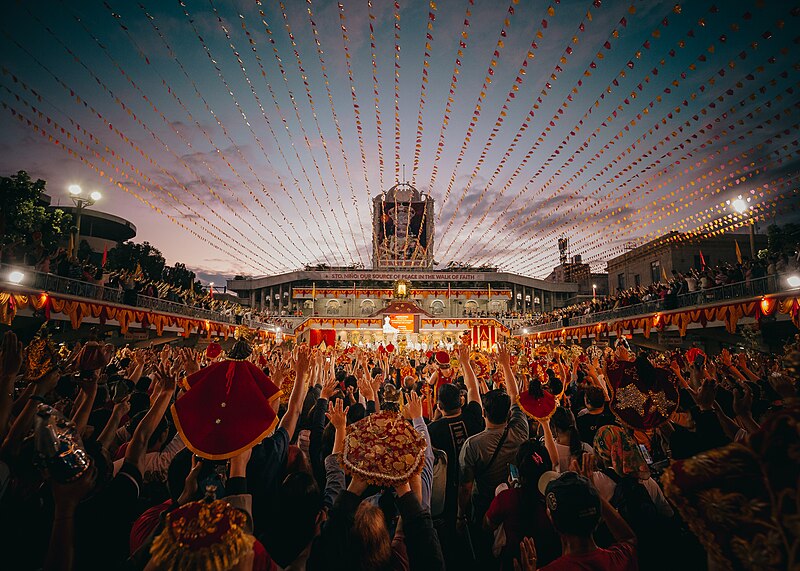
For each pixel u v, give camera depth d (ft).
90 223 157.58
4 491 6.95
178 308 81.92
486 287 229.04
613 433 9.74
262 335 124.06
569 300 234.38
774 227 87.25
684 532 9.05
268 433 7.55
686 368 25.27
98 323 62.13
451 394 14.03
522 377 23.35
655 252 137.90
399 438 7.01
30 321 57.31
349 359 50.44
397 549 7.53
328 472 9.16
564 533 6.65
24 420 7.88
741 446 3.85
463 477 12.05
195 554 4.27
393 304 191.72
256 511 7.84
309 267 233.35
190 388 7.98
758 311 50.34
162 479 11.61
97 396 13.62
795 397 3.66
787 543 3.36
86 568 6.68
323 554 6.25
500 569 9.27
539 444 10.28
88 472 6.20
